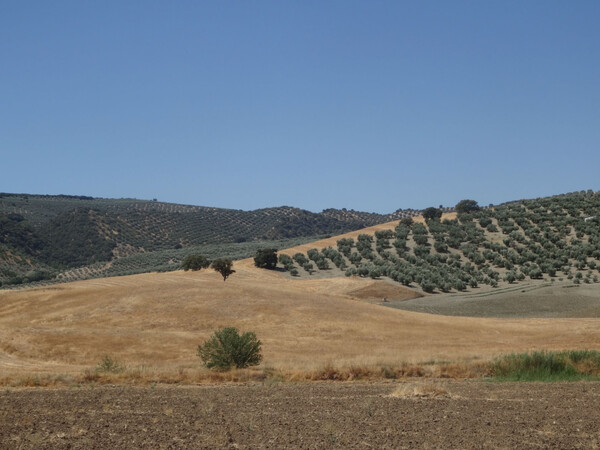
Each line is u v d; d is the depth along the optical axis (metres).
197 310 60.75
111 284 99.31
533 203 169.50
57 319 60.66
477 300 93.06
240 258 163.00
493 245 132.25
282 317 58.97
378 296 98.94
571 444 14.76
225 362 33.44
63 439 14.98
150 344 47.12
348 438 15.14
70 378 28.50
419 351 41.84
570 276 108.75
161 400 21.23
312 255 140.00
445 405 20.11
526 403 20.58
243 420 17.45
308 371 29.88
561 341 50.19
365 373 30.06
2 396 22.22
